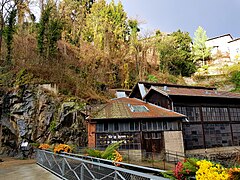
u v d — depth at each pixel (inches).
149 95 827.4
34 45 911.7
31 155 597.9
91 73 996.6
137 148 603.8
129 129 619.8
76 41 1177.4
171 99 715.4
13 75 735.7
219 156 694.5
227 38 1828.2
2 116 657.0
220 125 778.2
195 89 896.3
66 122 652.1
